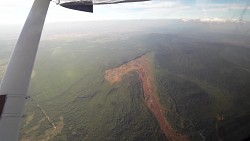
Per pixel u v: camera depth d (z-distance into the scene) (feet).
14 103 13.46
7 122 12.03
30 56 17.15
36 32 19.15
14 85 14.78
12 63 16.38
